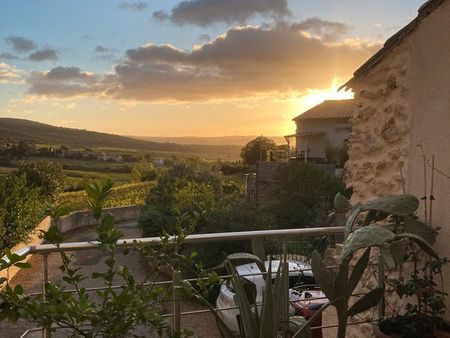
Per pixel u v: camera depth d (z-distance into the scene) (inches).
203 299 91.8
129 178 1125.1
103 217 72.9
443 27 114.9
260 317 94.9
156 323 70.9
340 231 124.3
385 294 131.4
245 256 103.1
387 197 106.7
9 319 65.1
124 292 66.7
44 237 71.0
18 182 418.0
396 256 92.7
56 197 683.4
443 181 115.0
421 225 110.7
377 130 142.4
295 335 90.9
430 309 113.3
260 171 815.1
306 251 218.2
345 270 99.7
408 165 128.2
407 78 128.8
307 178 615.5
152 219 476.7
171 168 715.4
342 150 1016.2
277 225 536.4
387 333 110.2
